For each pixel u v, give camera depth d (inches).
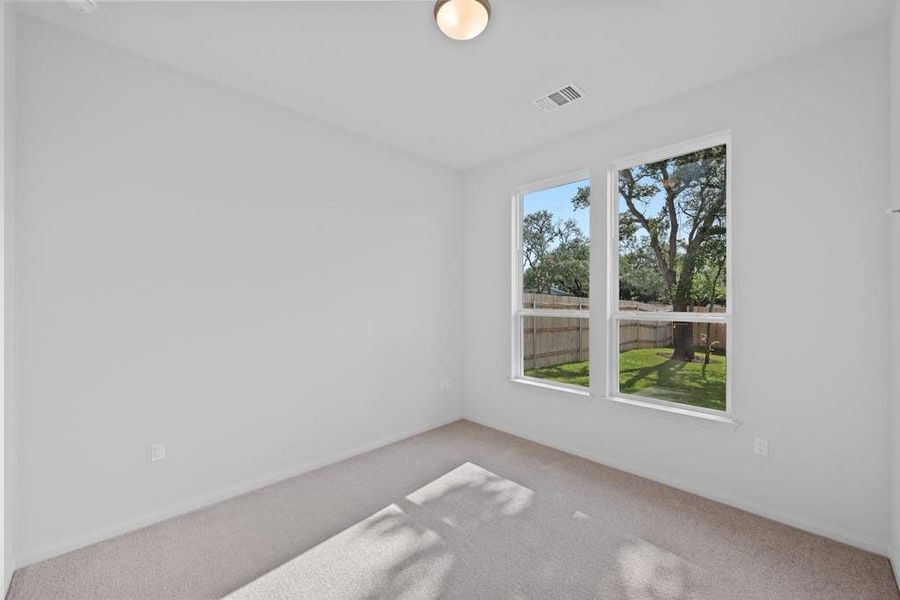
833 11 74.6
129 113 87.8
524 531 87.0
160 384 91.7
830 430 83.9
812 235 85.7
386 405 138.8
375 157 135.0
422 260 150.5
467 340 165.0
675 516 92.6
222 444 101.0
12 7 71.7
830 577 72.2
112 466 85.3
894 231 73.3
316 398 119.8
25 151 75.5
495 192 154.1
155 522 90.1
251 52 88.5
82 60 82.0
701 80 98.6
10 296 70.2
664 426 109.2
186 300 95.6
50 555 77.6
